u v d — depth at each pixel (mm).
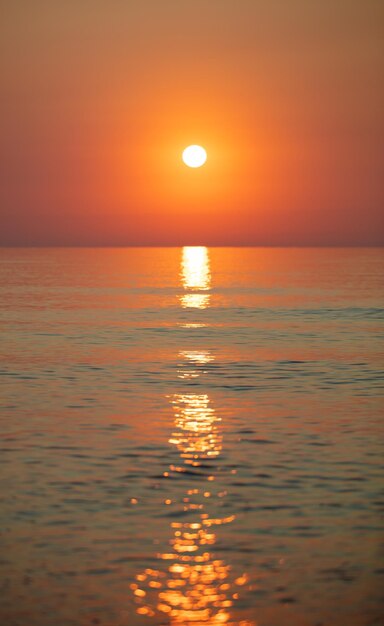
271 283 139125
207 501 20625
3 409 32062
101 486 21828
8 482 22156
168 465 23875
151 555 17281
